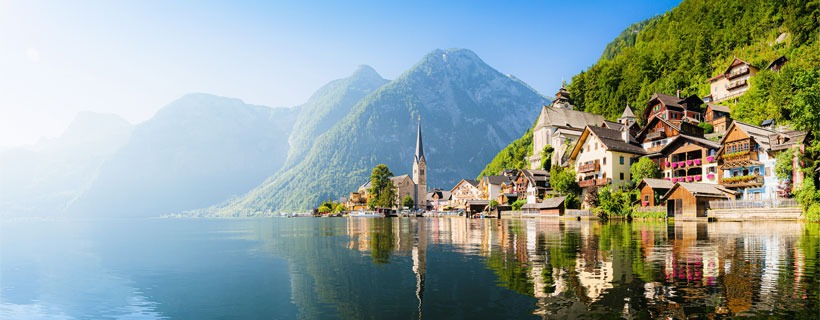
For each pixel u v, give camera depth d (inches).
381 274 808.3
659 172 3154.5
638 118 4886.8
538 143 5757.9
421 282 713.0
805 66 3887.8
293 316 563.2
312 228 2792.8
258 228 3058.6
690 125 3280.0
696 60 5772.6
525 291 608.7
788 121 3304.6
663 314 476.1
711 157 2792.8
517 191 4859.7
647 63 6314.0
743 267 726.5
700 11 6697.8
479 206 5393.7
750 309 482.3
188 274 919.7
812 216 1804.9
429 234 1808.6
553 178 3850.9
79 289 796.6
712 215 2267.5
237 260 1117.1
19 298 731.4
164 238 2121.1
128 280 871.7
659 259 837.8
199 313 609.0
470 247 1191.6
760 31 5354.3
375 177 7785.4
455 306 557.0
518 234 1635.1
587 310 504.4
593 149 3523.6
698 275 669.3
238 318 575.8
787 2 5157.5
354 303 604.7
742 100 4060.0
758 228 1619.1
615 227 1962.4
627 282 633.6
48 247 1690.5
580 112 5856.3
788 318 448.8
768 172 2422.5
